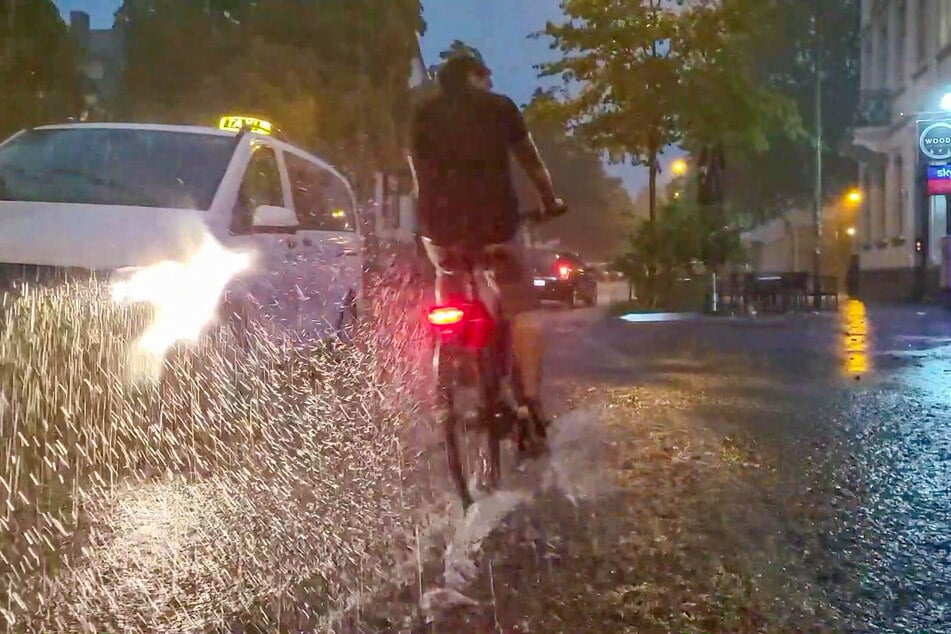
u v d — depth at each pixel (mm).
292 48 29109
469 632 4332
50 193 9039
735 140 30656
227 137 9930
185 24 28328
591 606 4637
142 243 8242
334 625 4367
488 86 6031
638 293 29594
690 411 9812
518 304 6227
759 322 22875
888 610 4609
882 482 6867
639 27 30234
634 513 6094
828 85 41750
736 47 30375
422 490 6348
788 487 6734
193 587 4723
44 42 25203
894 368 13352
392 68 31609
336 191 12000
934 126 27609
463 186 5973
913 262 31922
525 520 5926
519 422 6285
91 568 4902
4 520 5523
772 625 4441
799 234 56688
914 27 32844
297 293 9961
